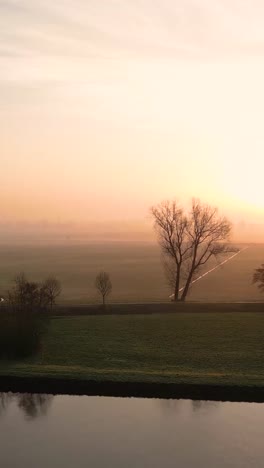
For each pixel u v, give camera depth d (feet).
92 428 52.49
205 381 62.75
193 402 59.67
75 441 49.39
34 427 53.01
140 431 51.44
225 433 50.83
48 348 88.17
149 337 96.89
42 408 58.49
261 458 45.83
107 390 62.64
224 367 74.18
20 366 72.79
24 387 64.08
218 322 111.45
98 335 99.09
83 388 63.26
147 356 81.97
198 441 49.14
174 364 76.48
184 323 110.83
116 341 93.66
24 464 44.62
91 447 47.93
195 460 45.21
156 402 59.88
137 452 46.70
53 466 44.16
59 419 55.01
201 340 93.76
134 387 62.39
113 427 52.70
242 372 70.85
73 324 111.24
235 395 60.29
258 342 91.30
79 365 76.18
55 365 75.51
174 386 61.93
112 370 70.38
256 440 49.14
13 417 55.93
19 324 83.92
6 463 44.86
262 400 59.57
